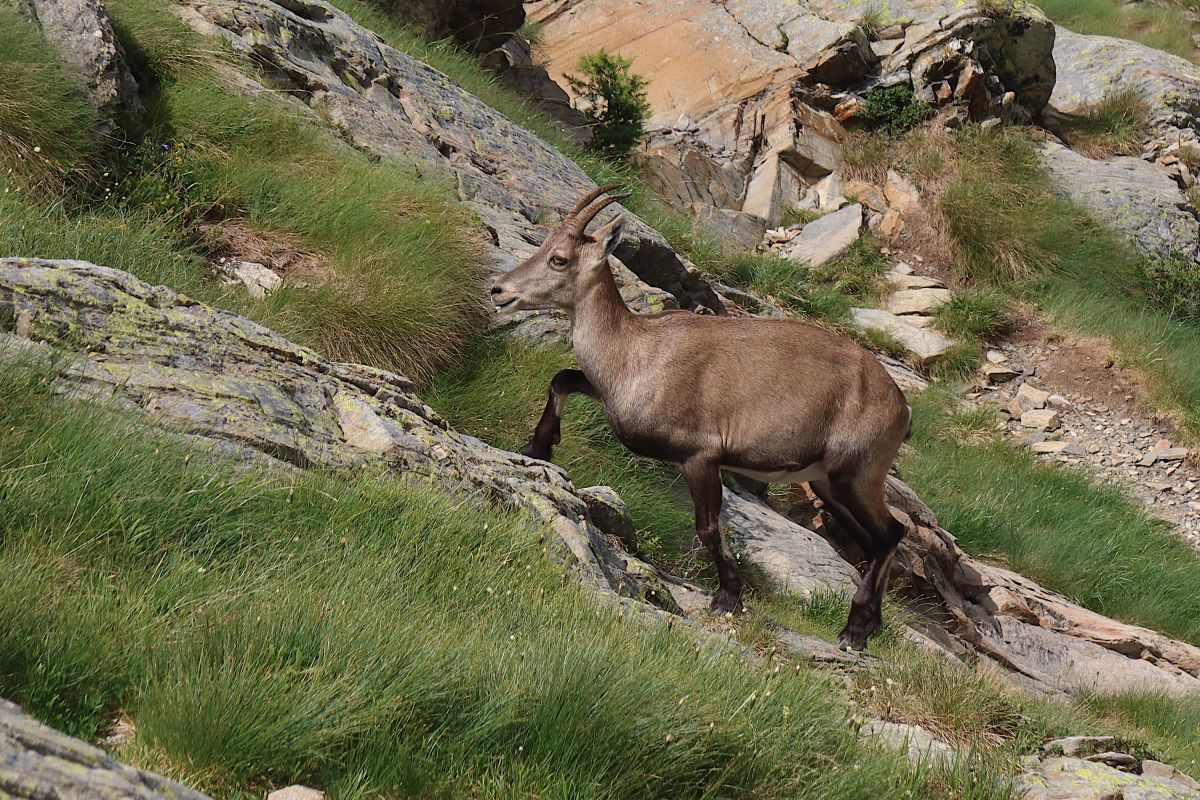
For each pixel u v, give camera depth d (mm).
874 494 26484
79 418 17531
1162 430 57938
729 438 25703
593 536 24156
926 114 73375
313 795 12383
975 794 17469
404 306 31281
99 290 20984
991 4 74500
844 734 17469
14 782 8625
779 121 71562
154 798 9422
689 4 77938
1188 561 48094
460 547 19516
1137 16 107562
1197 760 25328
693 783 15000
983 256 67250
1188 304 67188
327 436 21266
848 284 64438
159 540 16562
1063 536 46281
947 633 33031
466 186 41062
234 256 31703
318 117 39125
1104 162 76375
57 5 32781
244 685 13109
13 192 28109
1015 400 59125
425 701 14227
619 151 63938
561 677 15008
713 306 47469
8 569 14102
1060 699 30562
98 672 13297
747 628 23922
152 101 35312
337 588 16266
